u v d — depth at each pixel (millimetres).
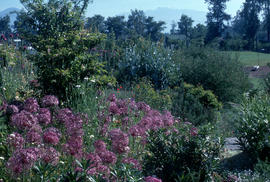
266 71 28500
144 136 4398
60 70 6059
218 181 4395
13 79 7008
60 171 3182
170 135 4438
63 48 6223
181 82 14492
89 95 6191
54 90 6242
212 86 14344
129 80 14422
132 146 4578
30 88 6535
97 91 6434
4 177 2973
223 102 14023
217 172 4605
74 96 6180
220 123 9234
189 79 15133
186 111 9500
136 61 15125
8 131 4250
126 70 14914
